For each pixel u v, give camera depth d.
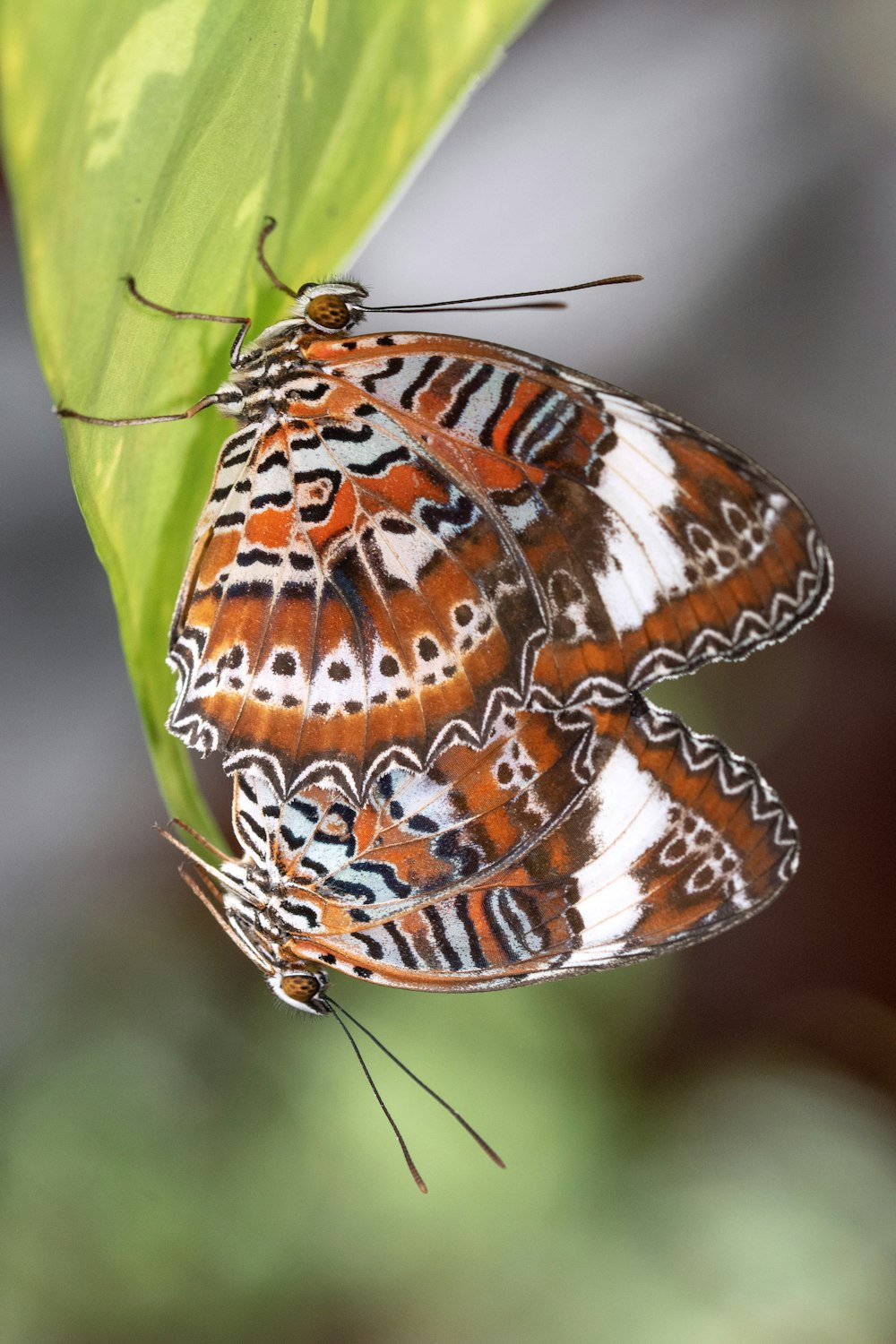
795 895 0.61
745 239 0.47
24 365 0.47
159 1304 0.55
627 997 0.60
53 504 0.48
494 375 0.39
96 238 0.32
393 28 0.36
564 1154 0.57
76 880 0.52
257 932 0.40
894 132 0.47
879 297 0.47
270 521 0.39
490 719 0.40
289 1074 0.57
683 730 0.40
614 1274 0.55
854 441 0.48
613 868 0.40
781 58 0.47
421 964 0.40
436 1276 0.55
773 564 0.39
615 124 0.47
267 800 0.39
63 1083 0.55
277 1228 0.55
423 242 0.47
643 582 0.39
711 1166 0.58
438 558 0.40
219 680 0.39
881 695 0.59
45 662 0.48
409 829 0.40
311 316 0.39
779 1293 0.55
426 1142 0.56
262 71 0.35
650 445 0.39
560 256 0.47
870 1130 0.59
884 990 0.61
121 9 0.30
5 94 0.28
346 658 0.39
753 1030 0.61
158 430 0.36
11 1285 0.54
